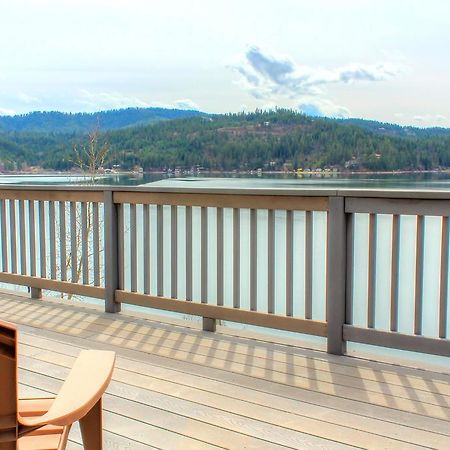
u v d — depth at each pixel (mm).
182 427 2479
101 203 4688
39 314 4473
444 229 3119
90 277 4965
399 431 2434
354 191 3322
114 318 4340
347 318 3471
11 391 1287
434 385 2969
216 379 3057
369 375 3117
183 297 4441
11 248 5227
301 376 3104
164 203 4145
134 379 3053
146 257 4309
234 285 3879
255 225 3754
